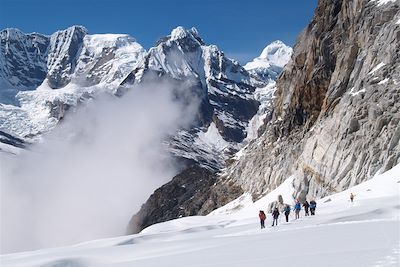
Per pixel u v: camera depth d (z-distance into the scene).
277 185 114.50
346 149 85.75
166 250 40.19
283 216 64.06
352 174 82.19
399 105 79.31
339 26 117.00
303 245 27.36
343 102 93.06
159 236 63.16
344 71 102.44
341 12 117.25
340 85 101.62
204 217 102.12
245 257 25.78
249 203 122.06
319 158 92.38
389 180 66.31
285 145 123.94
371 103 84.56
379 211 43.66
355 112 87.06
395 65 85.50
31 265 43.31
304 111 123.75
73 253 50.12
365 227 33.00
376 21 97.56
